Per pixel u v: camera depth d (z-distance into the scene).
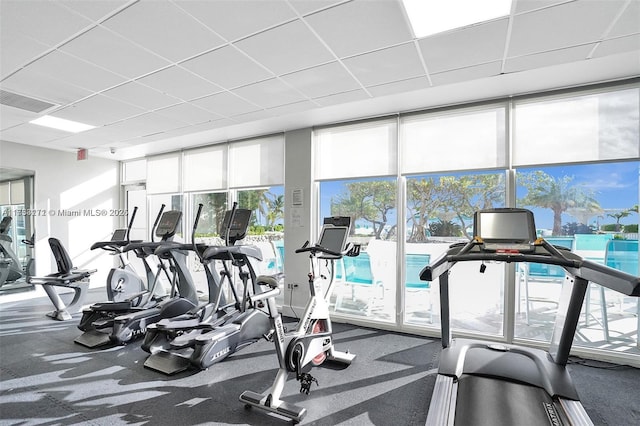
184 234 6.44
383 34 2.49
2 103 3.87
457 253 2.46
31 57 2.82
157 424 2.25
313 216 4.89
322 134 4.89
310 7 2.18
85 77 3.21
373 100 3.87
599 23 2.33
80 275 5.07
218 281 4.26
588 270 2.10
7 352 3.54
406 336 4.07
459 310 4.11
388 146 4.40
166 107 4.04
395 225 4.43
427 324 4.21
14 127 4.89
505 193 3.79
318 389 2.75
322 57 2.84
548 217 3.63
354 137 4.64
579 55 2.79
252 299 2.25
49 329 4.35
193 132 5.21
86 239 7.00
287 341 2.51
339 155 4.75
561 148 3.53
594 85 3.37
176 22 2.34
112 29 2.42
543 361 2.60
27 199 6.19
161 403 2.52
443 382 2.40
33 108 4.05
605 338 3.45
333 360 3.25
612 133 3.33
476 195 3.99
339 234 3.13
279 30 2.44
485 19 2.30
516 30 2.43
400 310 4.25
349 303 4.85
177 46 2.66
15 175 6.02
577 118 3.47
